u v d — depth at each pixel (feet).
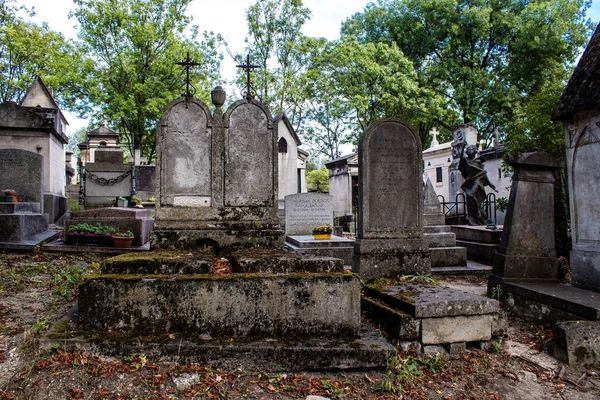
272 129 20.22
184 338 12.95
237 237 19.07
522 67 90.48
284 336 13.69
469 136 57.93
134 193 57.57
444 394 12.18
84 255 29.71
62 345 12.25
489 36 95.71
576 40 87.86
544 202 22.95
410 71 87.61
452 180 60.39
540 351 15.85
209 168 19.56
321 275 14.05
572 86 23.73
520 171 22.75
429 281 19.98
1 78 89.40
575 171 22.89
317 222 42.80
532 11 86.69
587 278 21.65
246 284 13.61
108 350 12.28
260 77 93.25
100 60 91.35
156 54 92.38
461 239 38.40
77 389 10.74
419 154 22.58
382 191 22.08
